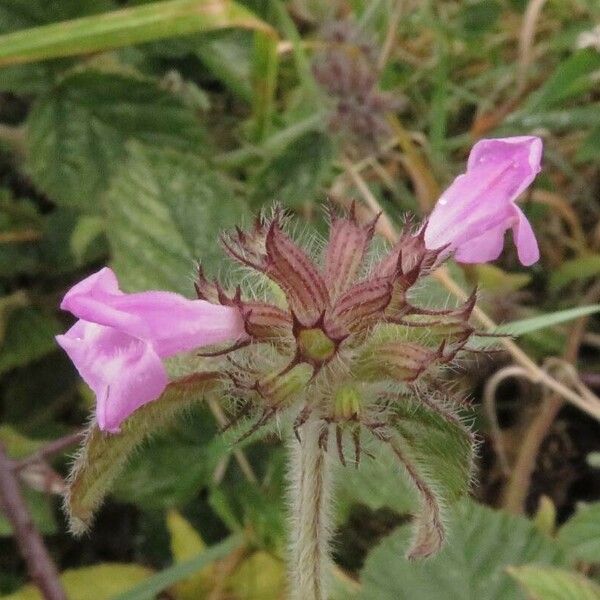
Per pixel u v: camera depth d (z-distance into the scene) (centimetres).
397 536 11
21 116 15
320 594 8
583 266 13
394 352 7
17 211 13
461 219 8
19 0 12
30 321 13
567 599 9
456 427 8
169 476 11
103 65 13
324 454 8
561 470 13
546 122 14
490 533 11
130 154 11
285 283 7
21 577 12
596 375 13
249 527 11
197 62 15
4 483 10
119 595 9
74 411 13
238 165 13
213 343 7
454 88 15
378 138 13
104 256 13
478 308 11
